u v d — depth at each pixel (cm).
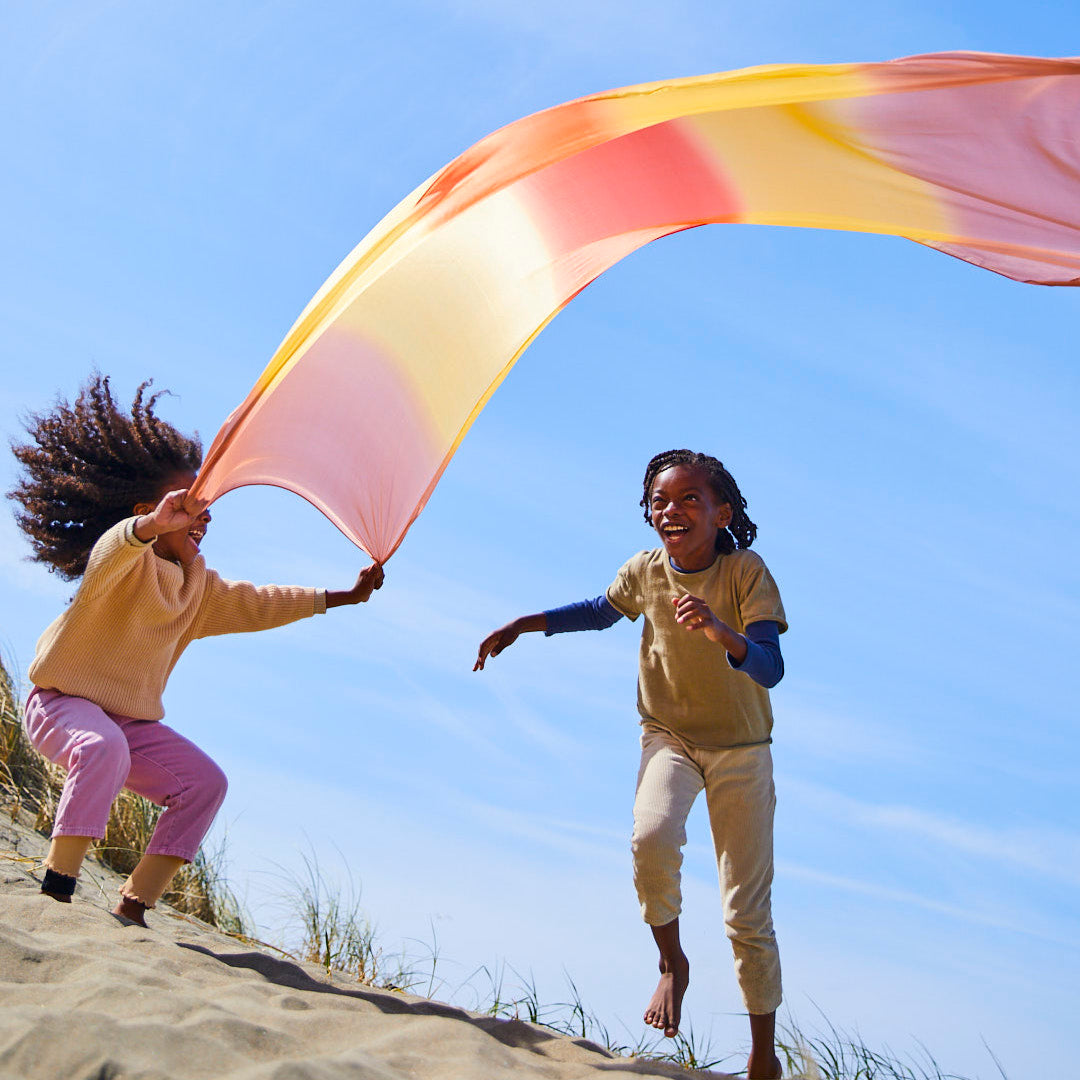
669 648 316
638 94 277
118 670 332
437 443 361
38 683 327
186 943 327
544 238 327
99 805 308
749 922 296
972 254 298
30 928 279
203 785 337
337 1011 257
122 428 379
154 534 318
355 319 324
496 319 346
